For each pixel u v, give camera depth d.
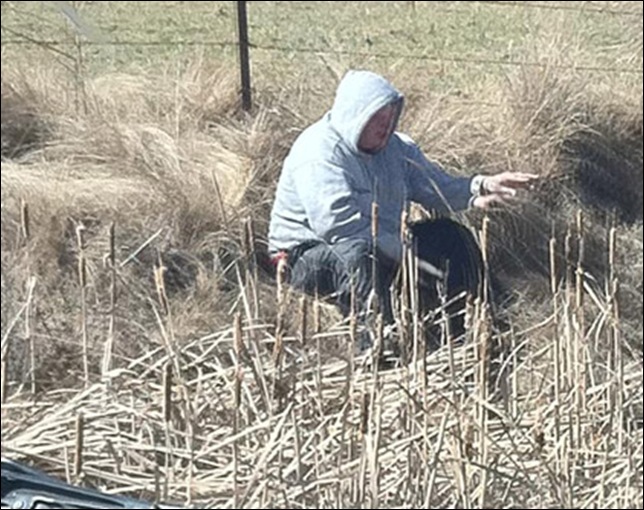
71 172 7.11
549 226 7.32
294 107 7.78
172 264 6.50
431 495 3.90
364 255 5.59
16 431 4.09
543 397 4.36
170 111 7.95
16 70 8.02
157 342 5.43
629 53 8.91
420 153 6.17
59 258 6.27
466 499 3.88
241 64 8.08
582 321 4.28
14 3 9.73
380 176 5.94
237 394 3.95
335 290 5.66
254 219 6.85
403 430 4.01
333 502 3.84
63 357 5.14
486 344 4.04
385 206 5.96
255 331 4.32
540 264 7.18
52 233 6.41
